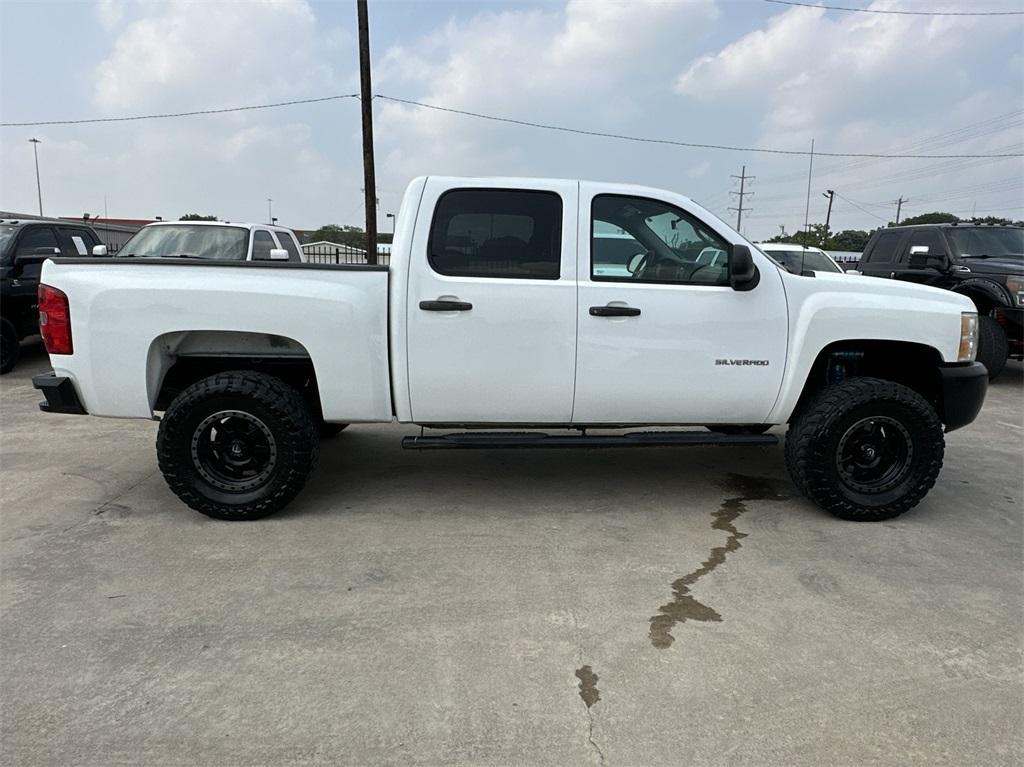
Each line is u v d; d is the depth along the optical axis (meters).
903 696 2.47
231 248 9.20
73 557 3.54
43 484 4.66
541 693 2.47
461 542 3.75
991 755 2.18
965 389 4.18
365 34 17.33
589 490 4.61
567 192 3.94
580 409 4.02
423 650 2.73
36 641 2.78
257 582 3.28
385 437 5.97
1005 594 3.23
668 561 3.54
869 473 4.11
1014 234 9.40
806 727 2.30
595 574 3.38
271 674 2.57
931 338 4.11
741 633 2.87
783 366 4.07
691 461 5.32
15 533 3.84
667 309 3.94
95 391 3.86
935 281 9.25
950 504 4.44
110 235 27.67
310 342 3.85
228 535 3.82
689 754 2.17
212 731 2.27
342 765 2.12
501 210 3.90
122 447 5.60
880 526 4.04
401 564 3.48
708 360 4.00
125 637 2.81
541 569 3.43
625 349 3.94
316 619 2.96
